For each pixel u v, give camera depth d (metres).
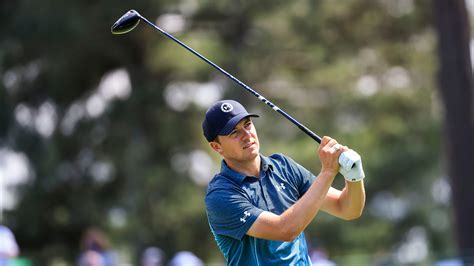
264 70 78.19
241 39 76.94
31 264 48.59
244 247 18.16
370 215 82.19
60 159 72.62
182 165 74.38
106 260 40.12
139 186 72.81
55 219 73.50
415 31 80.38
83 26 68.12
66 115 74.44
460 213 48.53
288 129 77.81
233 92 73.88
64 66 71.88
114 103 73.12
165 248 72.88
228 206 17.94
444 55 49.44
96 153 74.38
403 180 81.94
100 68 74.50
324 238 77.62
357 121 81.38
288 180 18.66
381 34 80.94
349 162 17.41
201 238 73.50
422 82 80.38
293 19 75.31
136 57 74.62
